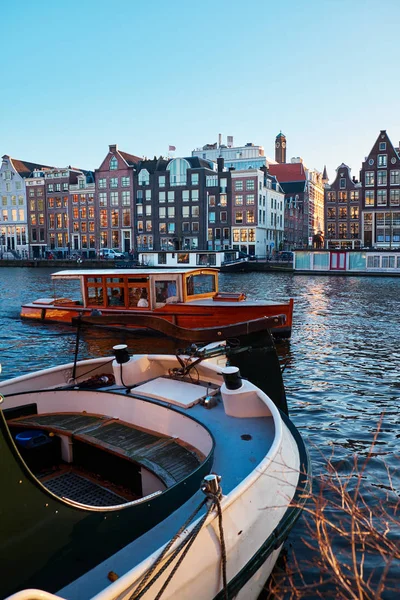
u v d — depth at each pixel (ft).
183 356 21.95
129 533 11.07
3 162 273.54
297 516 14.43
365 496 20.77
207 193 235.81
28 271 206.08
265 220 239.30
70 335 60.23
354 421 30.40
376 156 216.54
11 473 8.68
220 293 61.72
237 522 11.90
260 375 23.04
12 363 47.52
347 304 89.56
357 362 45.62
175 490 12.32
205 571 10.73
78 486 16.34
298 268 169.07
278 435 14.97
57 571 9.64
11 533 8.89
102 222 254.27
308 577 15.79
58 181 261.85
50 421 18.54
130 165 249.34
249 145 289.33
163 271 57.16
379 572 15.81
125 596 8.75
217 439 16.20
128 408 18.71
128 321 29.12
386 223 217.36
